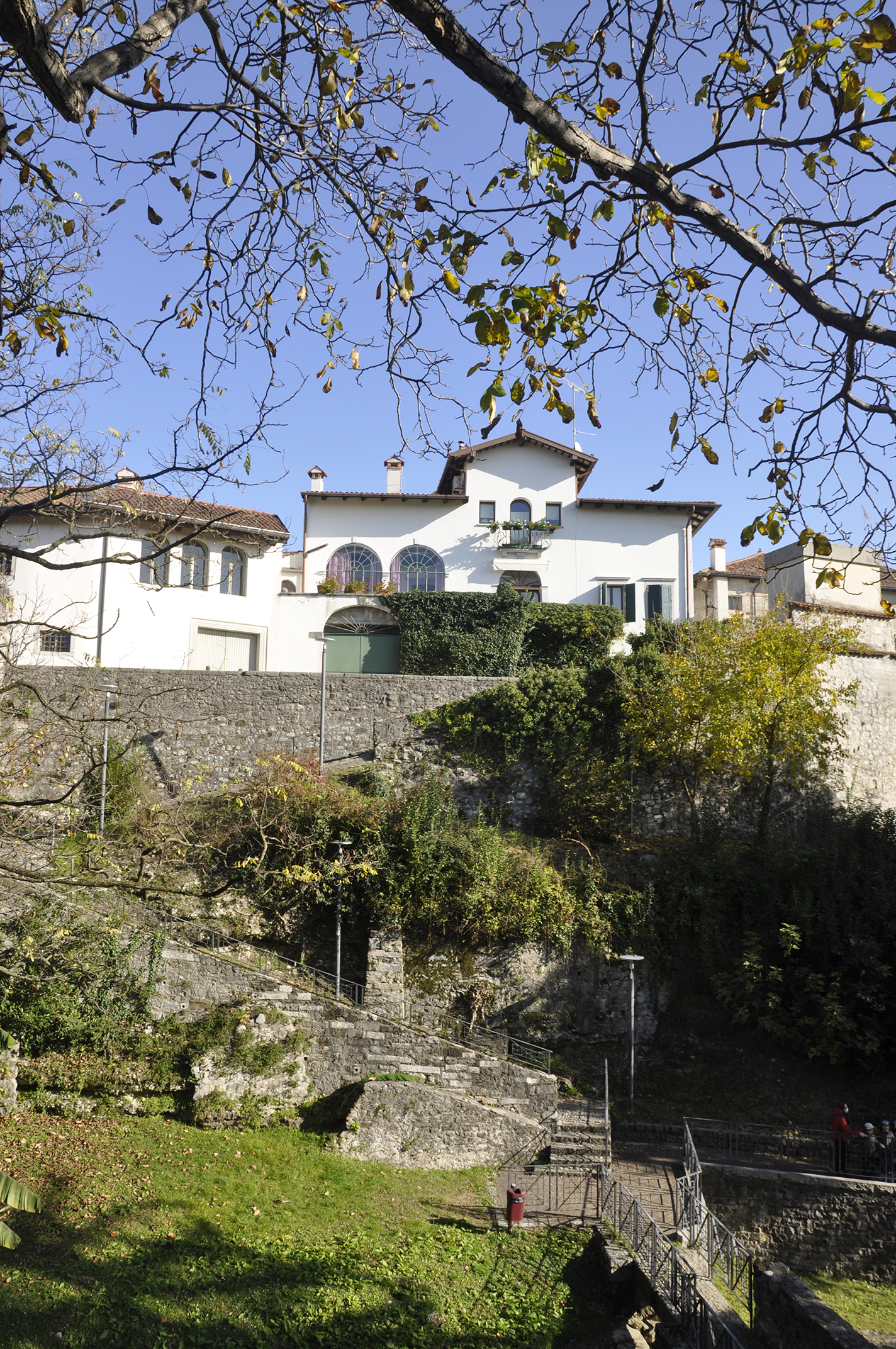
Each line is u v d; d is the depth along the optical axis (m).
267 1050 19.14
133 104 4.84
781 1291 10.40
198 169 5.81
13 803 9.72
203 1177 16.22
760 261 4.28
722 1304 11.66
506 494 35.91
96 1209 14.61
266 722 27.33
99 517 10.51
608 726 26.08
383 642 33.97
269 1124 18.64
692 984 22.66
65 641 28.75
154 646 29.97
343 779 25.38
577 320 4.92
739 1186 17.72
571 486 36.06
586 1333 12.91
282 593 33.41
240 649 32.19
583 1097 20.89
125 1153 16.69
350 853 22.70
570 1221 15.95
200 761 26.92
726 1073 21.44
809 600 29.70
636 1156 18.77
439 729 26.75
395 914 22.20
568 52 4.95
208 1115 18.20
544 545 35.31
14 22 3.67
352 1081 19.47
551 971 22.45
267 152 5.65
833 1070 21.27
